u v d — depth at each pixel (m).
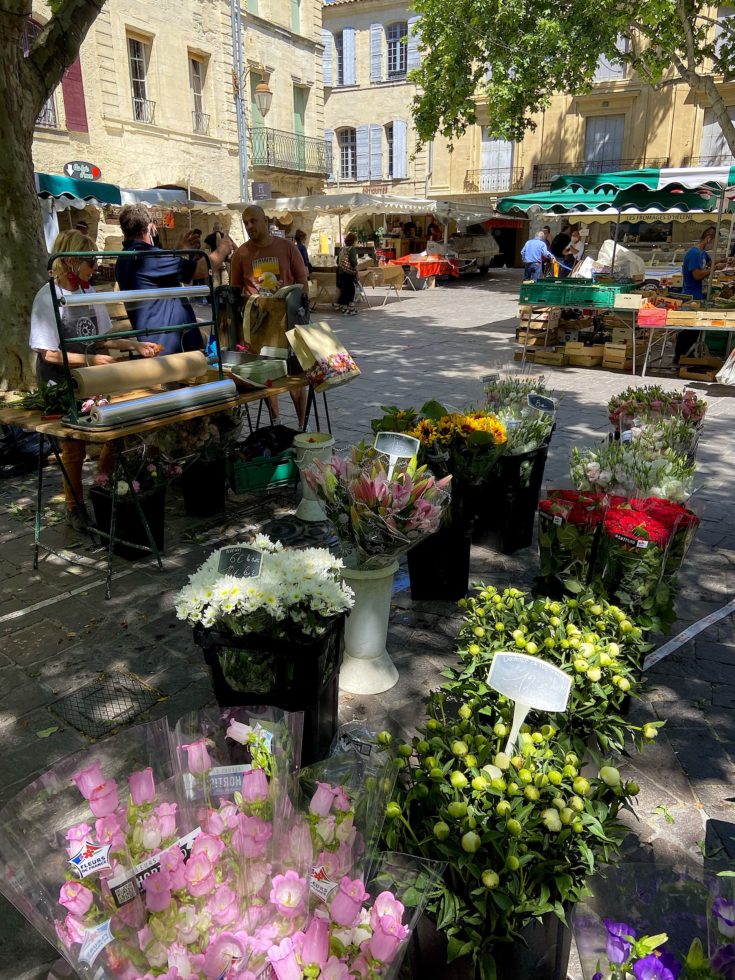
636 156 26.27
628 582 2.89
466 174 29.05
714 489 5.30
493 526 4.38
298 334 4.59
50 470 5.74
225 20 20.05
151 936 1.30
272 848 1.49
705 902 1.50
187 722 1.74
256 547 2.61
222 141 20.72
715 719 2.90
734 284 10.69
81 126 16.30
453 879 1.65
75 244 4.18
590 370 9.82
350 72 29.86
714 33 23.41
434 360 10.20
